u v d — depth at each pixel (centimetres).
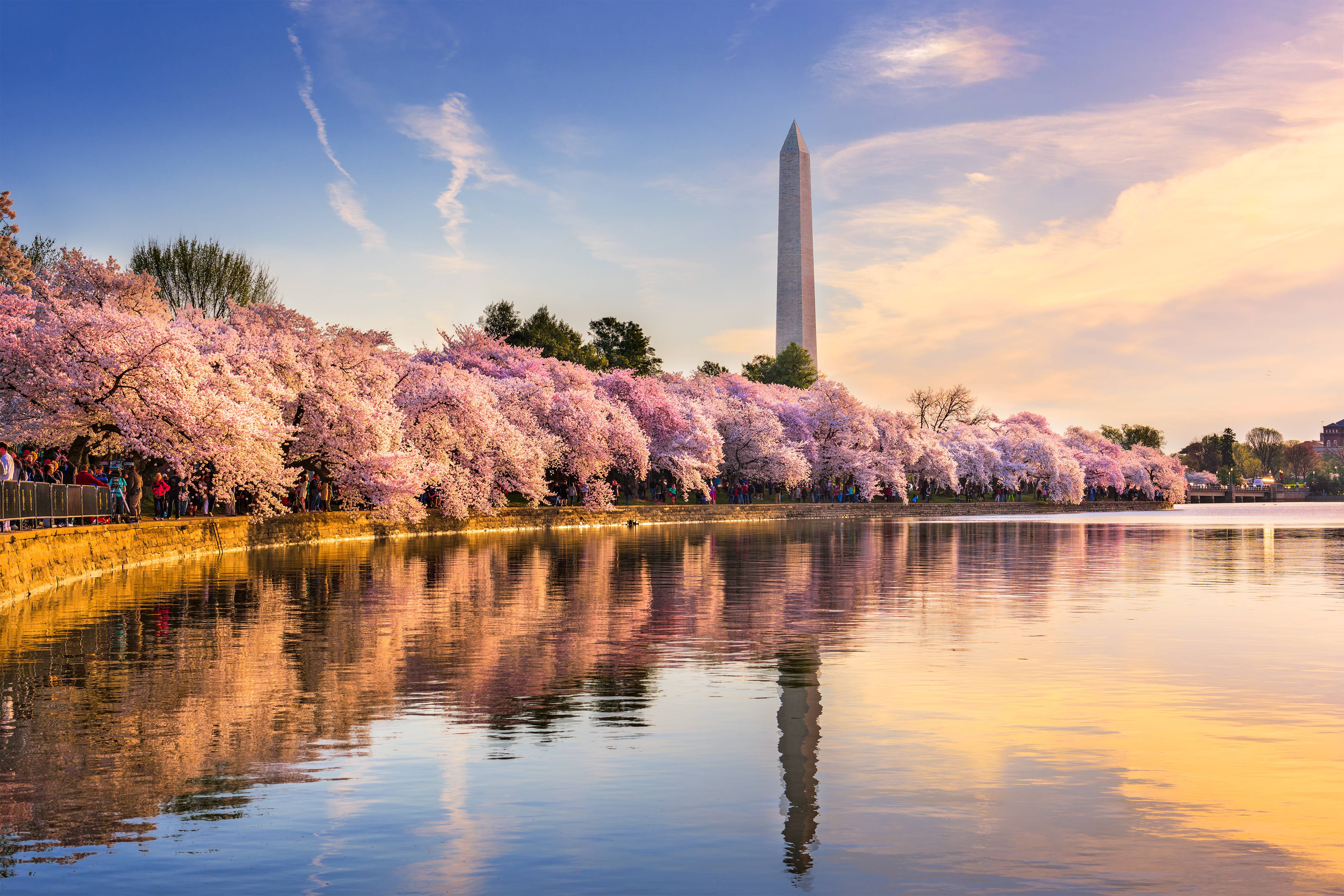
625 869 799
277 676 1527
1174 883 771
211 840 858
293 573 3241
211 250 8175
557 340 12338
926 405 15725
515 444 6462
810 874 790
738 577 3147
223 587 2795
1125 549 4772
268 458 4259
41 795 970
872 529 7112
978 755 1110
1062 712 1302
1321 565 3759
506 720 1255
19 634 1930
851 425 10875
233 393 4262
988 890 761
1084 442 16038
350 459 5116
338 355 5378
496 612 2270
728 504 8944
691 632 1969
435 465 5550
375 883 775
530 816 916
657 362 13938
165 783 1003
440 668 1590
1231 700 1376
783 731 1205
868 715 1285
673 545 4953
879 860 818
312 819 909
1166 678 1527
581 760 1085
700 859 820
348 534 5253
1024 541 5459
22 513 2727
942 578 3125
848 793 978
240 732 1195
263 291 8562
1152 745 1151
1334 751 1127
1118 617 2219
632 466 7881
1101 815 920
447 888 766
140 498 4391
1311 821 907
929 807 941
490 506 6353
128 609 2317
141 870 798
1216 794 979
